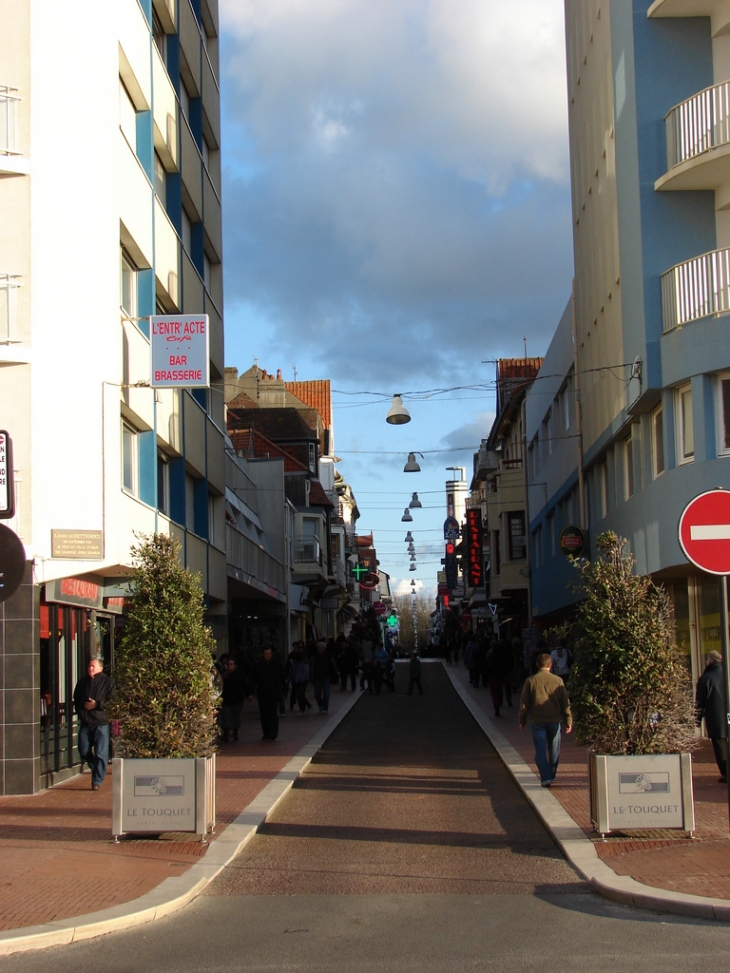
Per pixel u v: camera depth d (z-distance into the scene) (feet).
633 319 64.44
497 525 150.51
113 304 55.57
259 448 178.19
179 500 77.71
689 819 33.32
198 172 88.12
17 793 46.47
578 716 35.37
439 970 21.33
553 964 21.45
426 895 28.43
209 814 35.55
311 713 93.40
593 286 82.79
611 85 73.67
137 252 64.59
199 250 89.51
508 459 145.48
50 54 51.47
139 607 36.91
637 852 32.01
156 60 71.56
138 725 35.53
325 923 25.59
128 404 58.95
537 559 132.16
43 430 49.32
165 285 72.49
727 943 22.70
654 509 62.64
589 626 35.58
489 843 35.63
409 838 36.83
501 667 85.10
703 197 62.54
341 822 40.24
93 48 54.60
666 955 21.88
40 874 29.71
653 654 34.94
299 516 169.89
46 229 50.42
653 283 61.98
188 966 22.00
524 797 44.93
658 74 63.62
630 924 24.73
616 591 35.99
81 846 34.24
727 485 55.98
